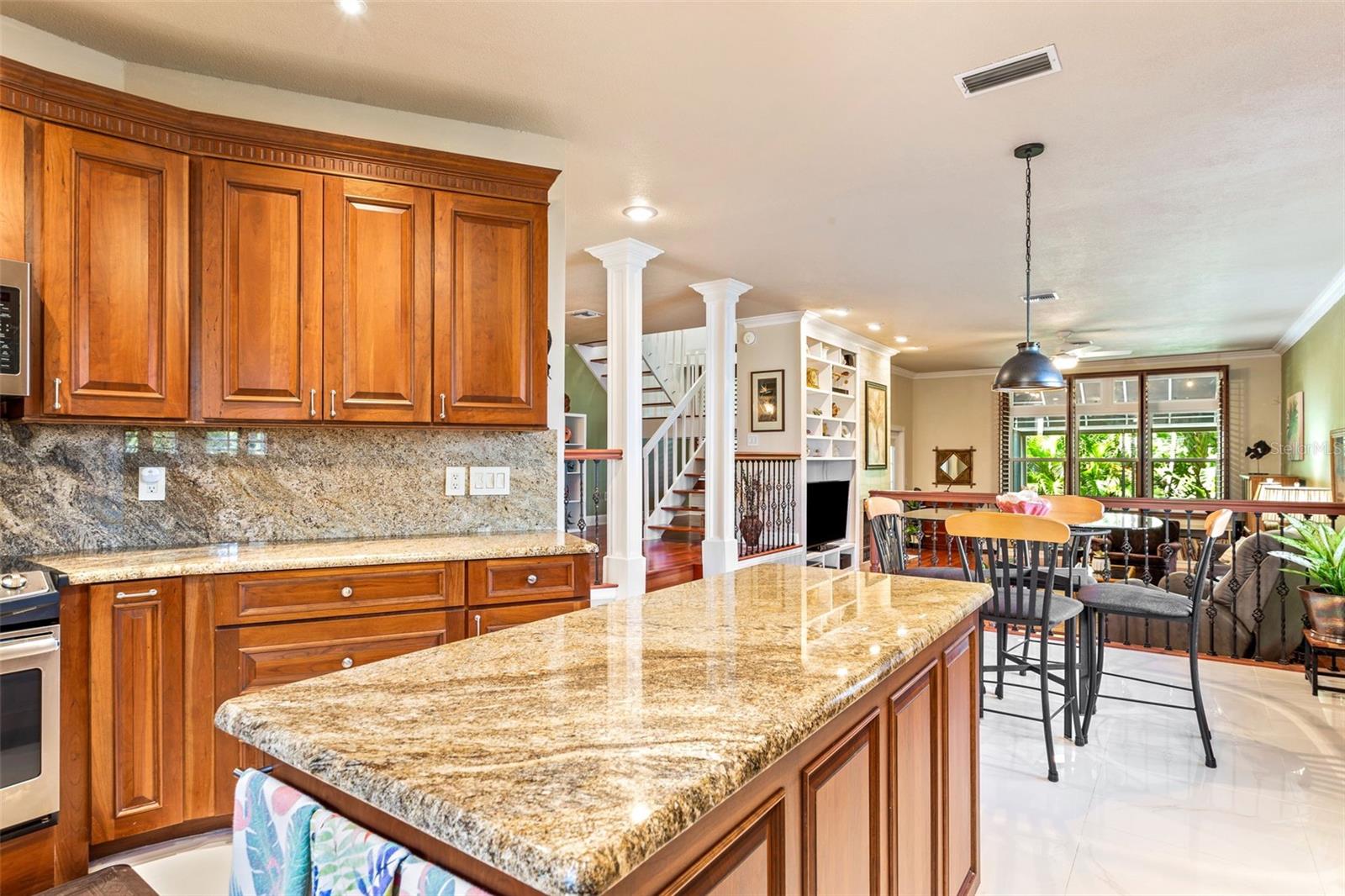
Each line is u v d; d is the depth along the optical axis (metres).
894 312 6.64
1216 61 2.42
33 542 2.39
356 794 0.82
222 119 2.41
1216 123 2.86
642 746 0.89
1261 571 4.27
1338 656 3.65
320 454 2.88
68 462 2.46
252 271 2.48
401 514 2.99
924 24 2.23
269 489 2.79
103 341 2.26
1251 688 3.75
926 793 1.55
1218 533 2.82
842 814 1.16
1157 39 2.29
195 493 2.68
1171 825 2.40
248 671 2.21
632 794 0.76
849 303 6.27
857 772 1.22
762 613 1.64
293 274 2.53
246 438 2.77
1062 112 2.78
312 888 0.88
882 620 1.56
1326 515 4.12
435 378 2.71
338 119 2.79
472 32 2.31
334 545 2.68
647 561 5.57
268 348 2.49
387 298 2.64
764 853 0.95
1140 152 3.14
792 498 6.84
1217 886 2.06
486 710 1.02
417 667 1.22
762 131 2.98
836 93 2.66
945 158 3.22
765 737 0.92
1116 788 2.67
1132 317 6.75
